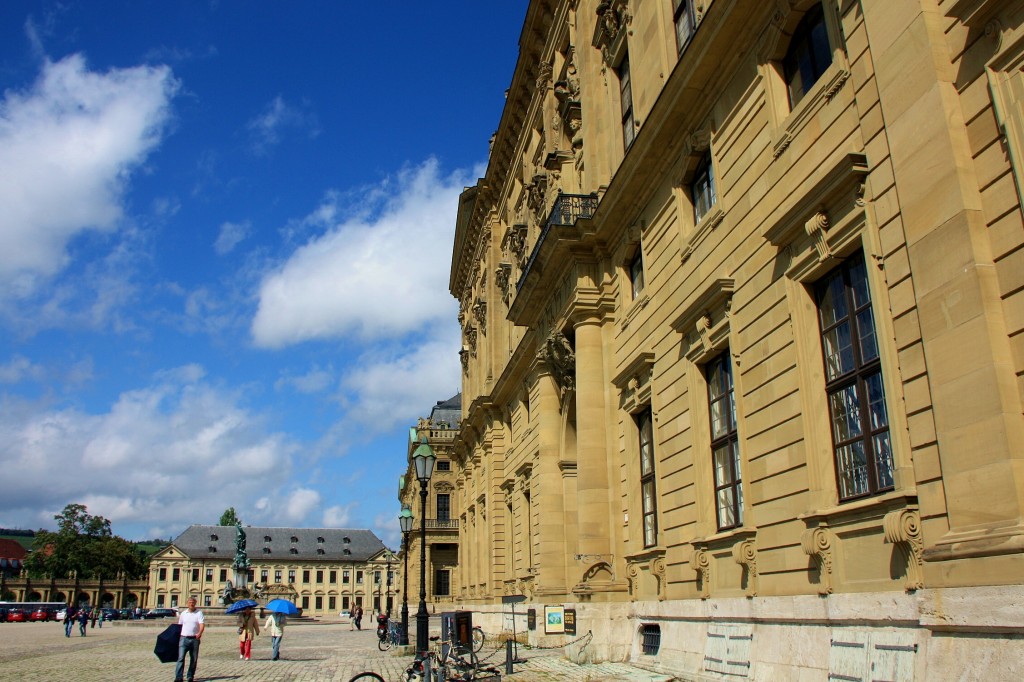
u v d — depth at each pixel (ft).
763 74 46.91
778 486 43.21
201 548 493.77
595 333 76.79
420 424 265.13
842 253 38.09
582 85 86.38
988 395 27.37
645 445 68.18
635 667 60.70
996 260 28.19
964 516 28.22
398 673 68.13
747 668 44.06
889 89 33.37
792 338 42.34
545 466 94.68
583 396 75.46
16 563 488.02
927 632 30.04
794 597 40.42
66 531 409.08
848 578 36.24
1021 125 27.09
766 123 46.47
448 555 251.60
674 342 59.52
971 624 27.32
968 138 29.66
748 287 47.62
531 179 105.81
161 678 69.10
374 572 520.42
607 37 78.74
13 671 77.97
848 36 38.01
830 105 39.40
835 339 39.45
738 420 47.93
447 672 54.70
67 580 462.19
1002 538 26.16
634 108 70.49
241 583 278.46
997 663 25.91
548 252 80.38
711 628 49.93
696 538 52.44
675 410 59.00
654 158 63.10
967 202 28.91
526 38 106.73
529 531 111.04
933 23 31.27
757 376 46.19
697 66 52.80
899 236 33.35
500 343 142.10
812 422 40.01
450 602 237.04
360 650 105.81
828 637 36.96
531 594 105.81
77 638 159.74
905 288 32.86
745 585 46.47
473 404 145.59
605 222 73.46
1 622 314.14
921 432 31.48
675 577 57.88
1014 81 27.55
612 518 71.77
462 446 174.70
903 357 32.76
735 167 50.26
